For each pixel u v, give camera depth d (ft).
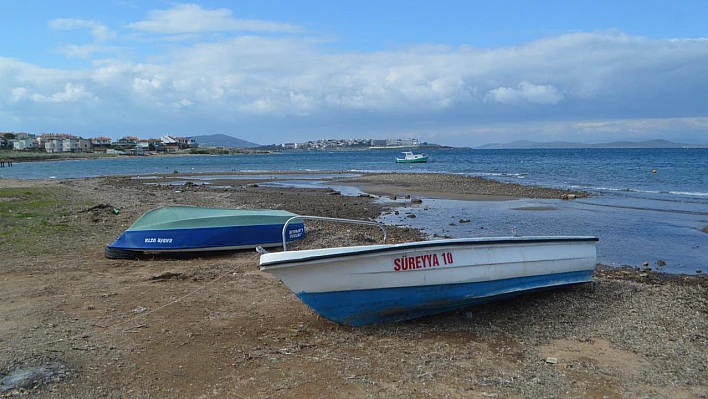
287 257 18.58
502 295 22.15
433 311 21.04
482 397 14.46
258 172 163.43
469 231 45.68
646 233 44.96
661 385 15.67
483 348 18.20
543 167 169.48
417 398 14.23
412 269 19.89
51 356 16.05
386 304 19.97
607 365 16.98
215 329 19.25
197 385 14.71
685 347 18.65
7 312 20.27
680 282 29.43
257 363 16.31
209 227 33.45
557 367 16.75
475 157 304.71
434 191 86.38
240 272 28.35
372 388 14.74
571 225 49.16
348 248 19.17
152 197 72.13
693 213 57.47
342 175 139.54
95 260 30.55
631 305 23.45
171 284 25.58
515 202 69.72
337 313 19.63
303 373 15.64
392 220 52.85
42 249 32.99
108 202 63.36
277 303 22.66
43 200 63.87
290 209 60.80
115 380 14.82
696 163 185.88
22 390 13.83
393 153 542.57
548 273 23.49
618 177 117.91
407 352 17.56
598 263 34.17
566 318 21.50
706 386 15.67
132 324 19.51
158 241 32.01
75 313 20.48
